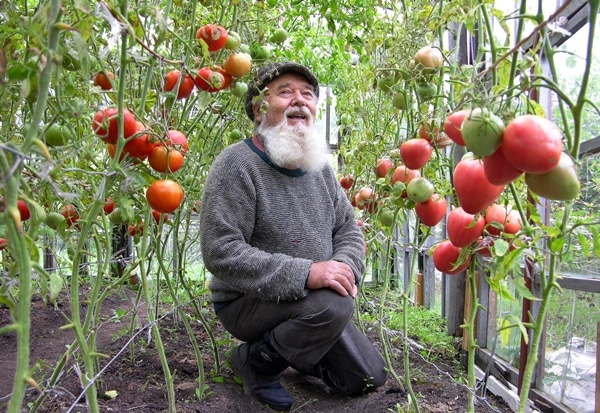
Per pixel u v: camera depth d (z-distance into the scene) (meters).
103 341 2.66
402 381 2.18
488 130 0.86
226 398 1.93
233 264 1.78
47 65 0.78
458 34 1.64
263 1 2.31
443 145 1.48
